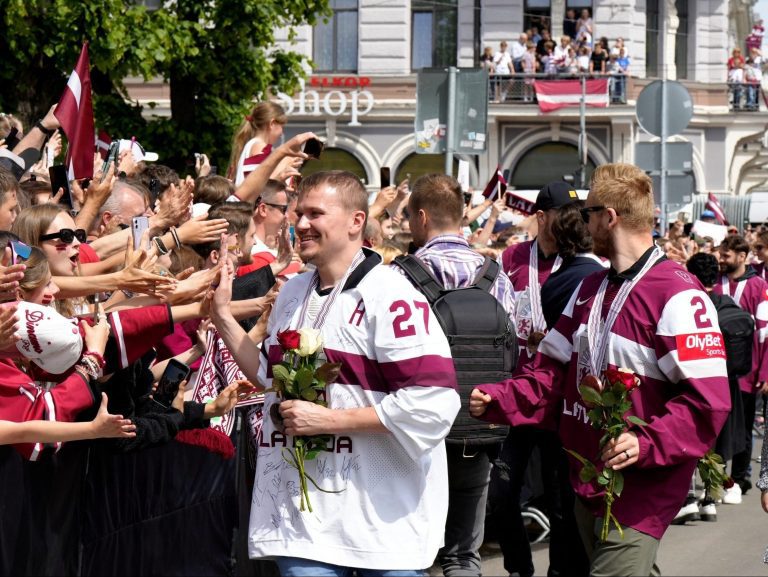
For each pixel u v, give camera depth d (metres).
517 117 31.50
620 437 4.61
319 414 4.34
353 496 4.38
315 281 4.67
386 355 4.41
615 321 4.81
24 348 4.62
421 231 6.41
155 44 15.79
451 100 10.70
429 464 4.51
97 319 5.05
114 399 5.18
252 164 8.64
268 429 4.58
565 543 6.57
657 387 4.74
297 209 4.63
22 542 4.73
